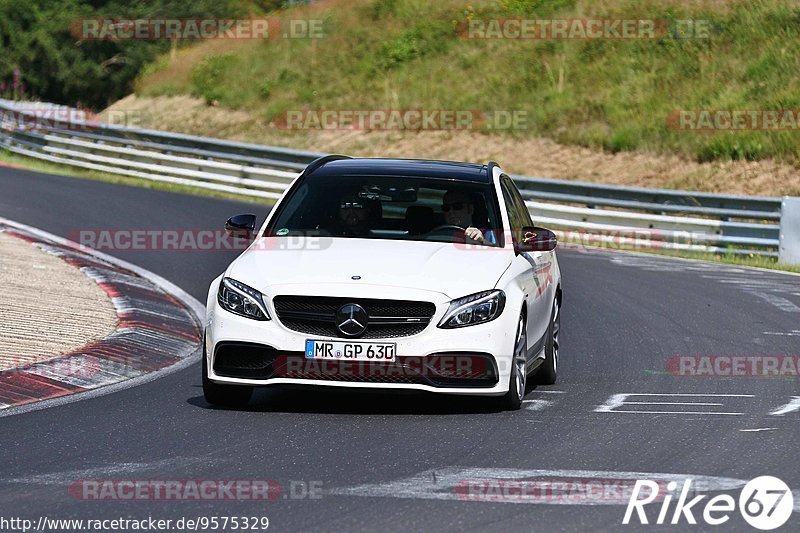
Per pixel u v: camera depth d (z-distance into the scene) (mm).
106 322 41344
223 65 138750
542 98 115312
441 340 27531
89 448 24156
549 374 34031
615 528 18453
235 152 95375
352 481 21359
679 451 24359
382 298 27531
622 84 114062
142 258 60156
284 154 92625
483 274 28812
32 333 37594
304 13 147875
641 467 22797
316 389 32000
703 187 95188
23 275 48719
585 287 56562
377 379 27641
